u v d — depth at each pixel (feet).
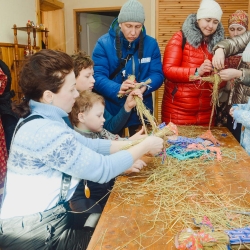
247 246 3.22
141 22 7.63
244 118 6.36
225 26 13.06
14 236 4.09
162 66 8.78
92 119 6.00
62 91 4.23
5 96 9.20
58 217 4.23
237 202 4.24
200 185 4.79
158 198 4.42
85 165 4.08
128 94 7.16
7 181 4.22
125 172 5.28
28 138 4.02
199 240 3.16
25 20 14.46
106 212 4.05
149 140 4.92
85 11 17.70
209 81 7.76
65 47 18.10
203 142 6.56
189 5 12.80
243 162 5.74
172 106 9.06
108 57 8.22
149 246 3.33
